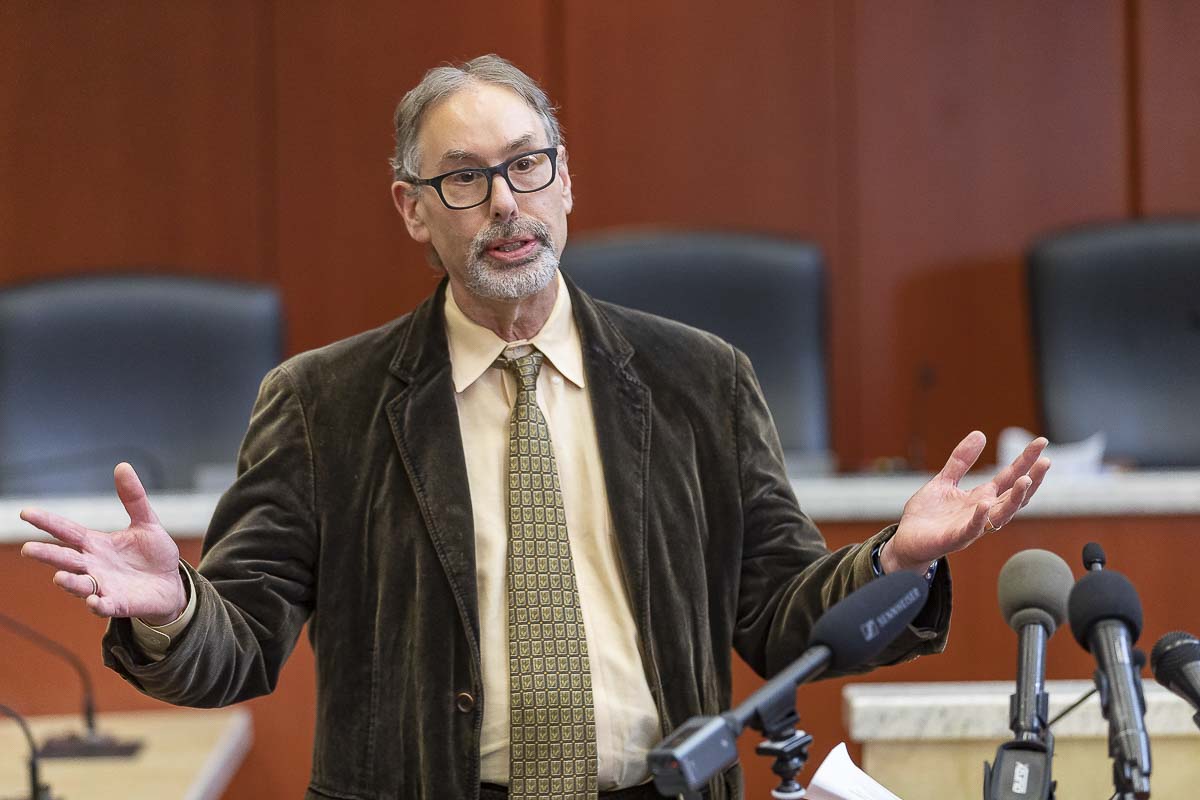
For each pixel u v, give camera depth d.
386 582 5.51
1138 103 14.66
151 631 5.00
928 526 4.96
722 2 14.71
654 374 5.84
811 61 14.70
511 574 5.47
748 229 14.68
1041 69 14.67
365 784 5.42
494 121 5.53
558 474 5.62
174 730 7.96
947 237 14.71
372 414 5.70
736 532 5.77
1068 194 14.68
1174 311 11.68
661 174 14.68
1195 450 11.50
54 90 14.71
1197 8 14.62
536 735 5.32
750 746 7.81
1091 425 11.52
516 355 5.75
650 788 5.46
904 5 14.70
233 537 5.53
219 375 10.94
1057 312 11.70
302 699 8.14
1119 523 8.04
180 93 14.77
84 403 10.81
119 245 14.72
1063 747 6.30
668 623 5.50
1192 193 14.66
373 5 14.78
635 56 14.71
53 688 8.16
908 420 14.68
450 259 5.62
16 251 14.66
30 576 8.11
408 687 5.44
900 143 14.70
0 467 10.66
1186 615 8.02
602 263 11.34
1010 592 4.50
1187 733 6.15
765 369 11.21
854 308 14.72
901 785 6.27
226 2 14.80
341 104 14.80
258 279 14.80
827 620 3.93
